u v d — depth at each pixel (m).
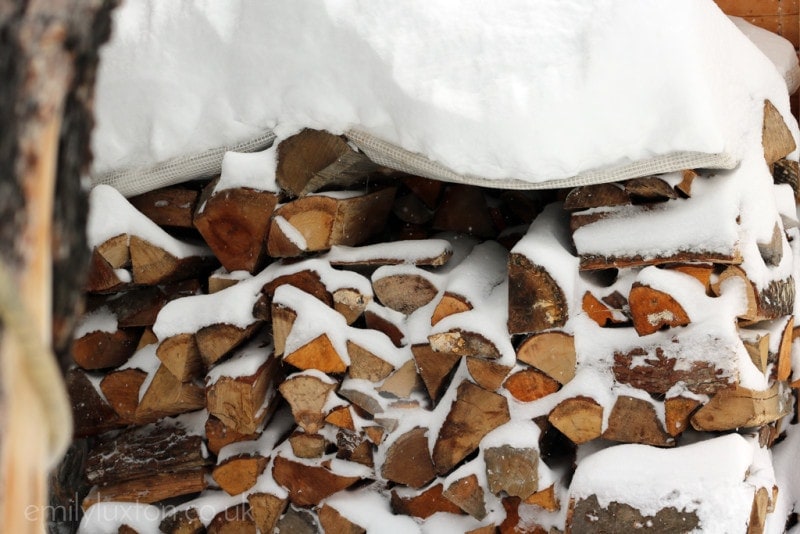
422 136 4.46
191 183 4.93
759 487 4.42
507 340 4.56
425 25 4.50
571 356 4.54
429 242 4.72
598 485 4.45
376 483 4.80
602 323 4.59
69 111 2.57
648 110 4.33
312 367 4.68
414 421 4.70
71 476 5.08
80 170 2.67
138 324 4.98
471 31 4.47
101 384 4.99
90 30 2.54
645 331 4.52
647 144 4.36
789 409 4.77
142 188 4.86
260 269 4.84
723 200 4.46
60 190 2.59
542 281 4.49
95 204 4.82
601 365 4.56
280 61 4.62
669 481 4.40
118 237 4.80
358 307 4.71
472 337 4.55
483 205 4.87
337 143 4.61
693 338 4.46
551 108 4.37
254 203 4.68
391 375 4.71
